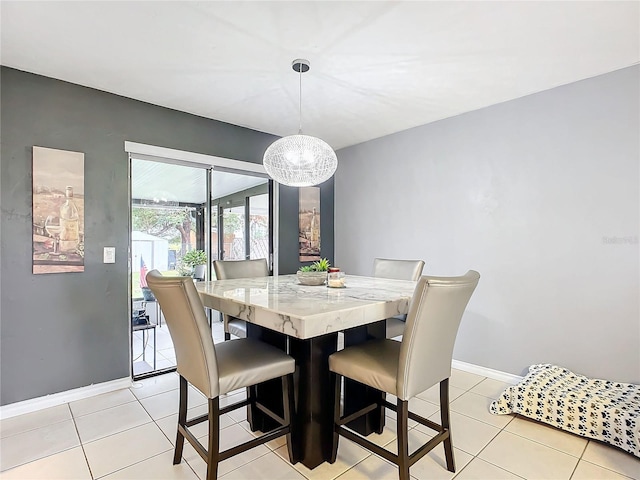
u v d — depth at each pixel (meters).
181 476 1.75
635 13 1.84
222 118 3.43
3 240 2.38
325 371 1.86
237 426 2.22
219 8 1.79
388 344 1.98
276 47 2.16
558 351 2.72
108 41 2.09
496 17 1.87
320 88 2.75
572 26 1.95
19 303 2.43
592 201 2.56
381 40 2.09
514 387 2.39
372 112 3.27
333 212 4.64
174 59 2.30
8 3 1.74
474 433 2.15
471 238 3.23
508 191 2.99
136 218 3.03
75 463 1.85
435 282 1.48
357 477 1.75
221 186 3.63
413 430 2.19
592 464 1.85
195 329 1.52
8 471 1.79
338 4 1.77
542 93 2.80
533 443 2.04
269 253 4.05
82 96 2.69
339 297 1.87
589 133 2.58
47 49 2.18
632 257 2.40
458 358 3.30
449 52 2.23
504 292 3.01
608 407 2.04
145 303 3.10
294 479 1.73
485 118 3.13
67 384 2.62
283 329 1.47
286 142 2.50
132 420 2.31
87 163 2.71
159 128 3.09
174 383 2.94
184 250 3.35
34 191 2.48
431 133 3.54
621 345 2.44
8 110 2.40
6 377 2.38
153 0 1.73
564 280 2.69
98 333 2.76
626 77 2.42
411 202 3.72
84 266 2.69
